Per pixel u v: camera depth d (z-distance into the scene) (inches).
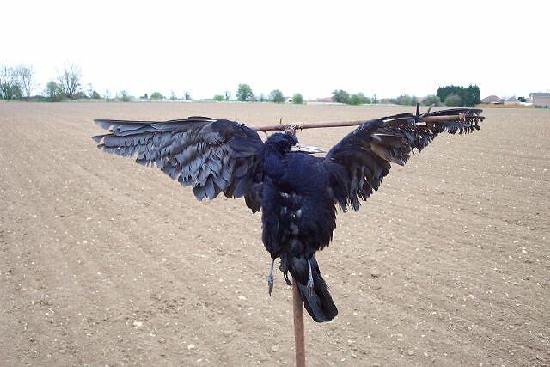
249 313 319.6
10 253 418.0
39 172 746.2
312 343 287.6
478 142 949.2
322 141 979.9
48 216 521.3
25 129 1384.1
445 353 273.4
